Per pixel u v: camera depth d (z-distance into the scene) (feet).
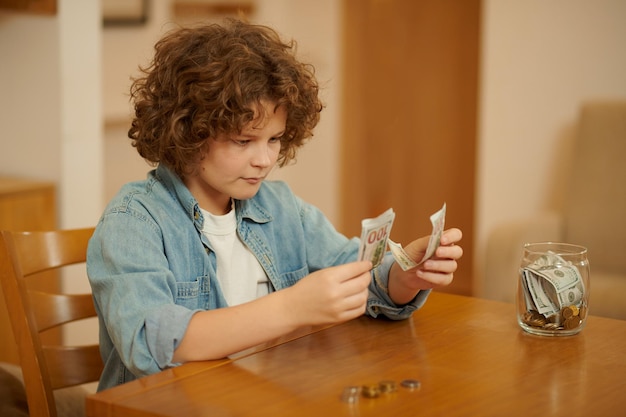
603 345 4.10
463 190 14.16
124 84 13.78
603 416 3.21
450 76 14.05
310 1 15.11
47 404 4.58
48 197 9.59
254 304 3.86
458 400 3.34
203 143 4.39
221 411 3.22
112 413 3.30
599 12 10.85
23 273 4.78
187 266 4.64
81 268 9.80
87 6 9.77
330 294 3.77
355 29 14.85
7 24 9.81
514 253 9.01
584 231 9.64
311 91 4.91
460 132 14.07
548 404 3.32
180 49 4.57
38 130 9.80
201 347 3.80
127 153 14.12
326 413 3.20
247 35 4.67
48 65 9.61
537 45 11.37
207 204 4.87
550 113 11.39
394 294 4.57
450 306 4.82
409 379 3.59
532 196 11.66
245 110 4.22
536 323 4.25
